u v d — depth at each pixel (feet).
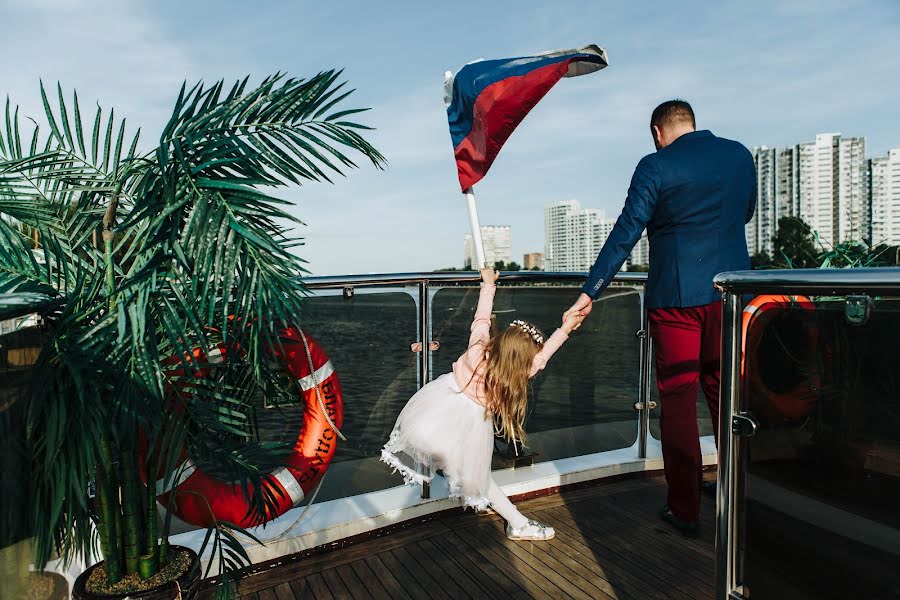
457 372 8.82
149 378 5.20
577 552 8.64
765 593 4.36
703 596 7.45
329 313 9.67
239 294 5.42
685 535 9.11
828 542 3.92
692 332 8.73
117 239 5.80
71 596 5.94
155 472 6.13
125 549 6.02
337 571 8.23
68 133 5.74
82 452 4.93
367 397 10.21
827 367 3.91
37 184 5.69
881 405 3.60
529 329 8.41
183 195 5.53
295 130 6.06
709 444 12.46
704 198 8.39
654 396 13.20
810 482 4.01
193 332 6.12
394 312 10.21
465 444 8.45
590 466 11.30
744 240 8.80
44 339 5.27
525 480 10.62
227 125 5.81
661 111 9.27
